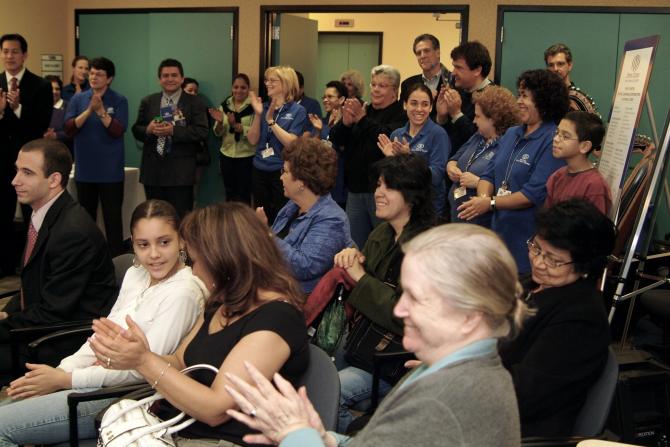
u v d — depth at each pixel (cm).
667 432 244
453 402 115
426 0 608
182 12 680
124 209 614
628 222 395
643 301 381
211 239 181
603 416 185
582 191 303
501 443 116
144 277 248
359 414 258
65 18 726
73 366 235
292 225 300
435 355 123
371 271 258
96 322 173
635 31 576
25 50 536
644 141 459
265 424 140
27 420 215
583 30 583
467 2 598
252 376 143
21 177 276
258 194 573
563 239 197
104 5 709
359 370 251
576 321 194
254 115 618
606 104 587
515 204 328
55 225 277
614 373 189
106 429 181
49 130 599
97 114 554
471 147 385
